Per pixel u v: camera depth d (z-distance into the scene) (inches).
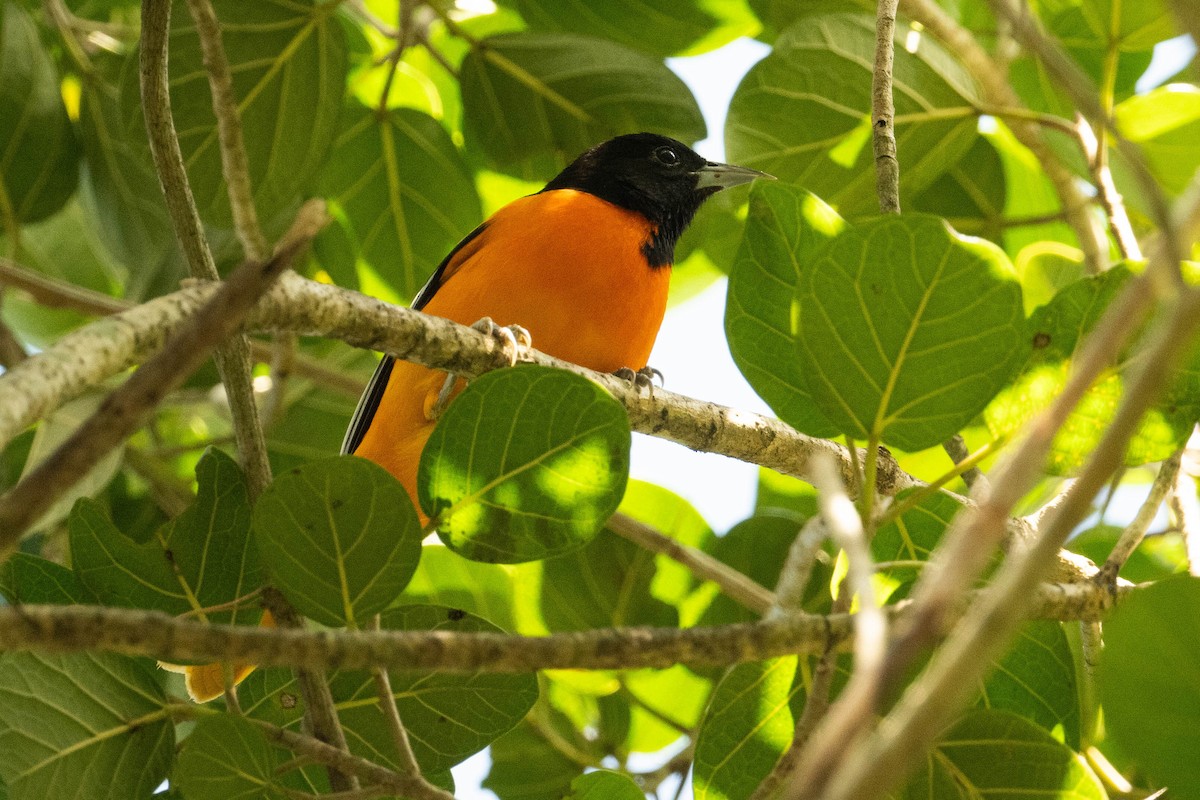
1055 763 244.5
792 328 235.3
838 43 398.3
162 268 442.9
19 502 133.0
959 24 451.5
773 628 190.2
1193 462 362.0
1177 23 102.8
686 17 459.2
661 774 358.3
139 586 263.6
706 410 306.3
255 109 381.4
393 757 276.4
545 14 462.6
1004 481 106.6
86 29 443.8
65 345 170.9
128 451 432.8
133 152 383.2
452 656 173.8
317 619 225.9
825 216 255.3
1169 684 214.4
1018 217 492.1
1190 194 121.0
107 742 251.1
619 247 384.2
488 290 373.4
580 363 387.9
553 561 403.2
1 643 152.4
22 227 496.4
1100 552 379.9
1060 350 227.5
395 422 364.5
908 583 274.8
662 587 404.5
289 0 376.8
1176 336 104.9
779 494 479.2
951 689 95.9
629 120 426.3
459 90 443.2
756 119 404.2
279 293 231.5
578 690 384.5
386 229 456.1
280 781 283.4
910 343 215.3
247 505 267.9
